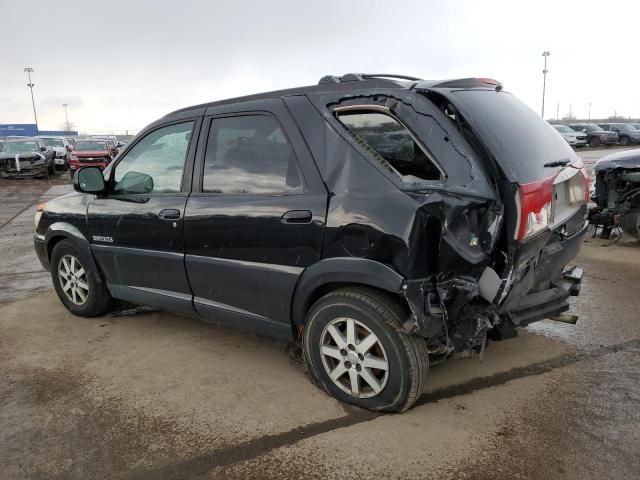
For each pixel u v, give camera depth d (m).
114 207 4.23
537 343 4.04
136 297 4.31
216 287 3.63
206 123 3.71
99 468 2.64
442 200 2.68
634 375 3.49
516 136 3.05
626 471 2.53
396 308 2.88
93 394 3.38
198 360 3.87
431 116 2.85
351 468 2.59
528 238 2.79
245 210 3.34
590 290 5.31
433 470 2.56
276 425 2.97
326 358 3.22
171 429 2.96
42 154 23.16
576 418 2.98
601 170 7.07
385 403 3.01
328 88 3.21
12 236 9.51
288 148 3.24
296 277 3.18
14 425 3.03
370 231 2.80
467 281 2.84
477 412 3.06
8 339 4.34
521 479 2.49
